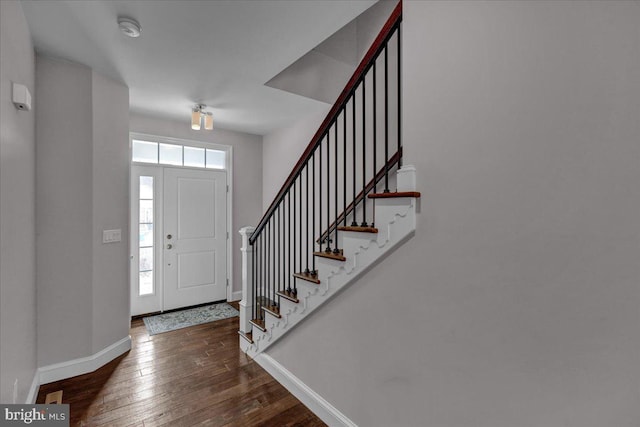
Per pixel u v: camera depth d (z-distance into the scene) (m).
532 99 0.95
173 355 2.62
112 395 2.03
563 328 0.90
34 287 2.03
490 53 1.05
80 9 1.69
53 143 2.16
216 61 2.29
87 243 2.31
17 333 1.60
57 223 2.18
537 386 0.96
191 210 3.92
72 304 2.25
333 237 2.97
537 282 0.95
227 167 4.21
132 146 3.54
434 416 1.25
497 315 1.05
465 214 1.13
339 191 2.94
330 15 1.79
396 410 1.40
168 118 3.61
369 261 1.50
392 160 2.01
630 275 0.79
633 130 0.77
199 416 1.84
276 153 4.16
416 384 1.32
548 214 0.93
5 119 1.37
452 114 1.17
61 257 2.20
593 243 0.84
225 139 4.12
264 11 1.74
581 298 0.87
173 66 2.34
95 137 2.36
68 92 2.23
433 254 1.24
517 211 0.99
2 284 1.36
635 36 0.77
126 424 1.76
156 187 3.67
